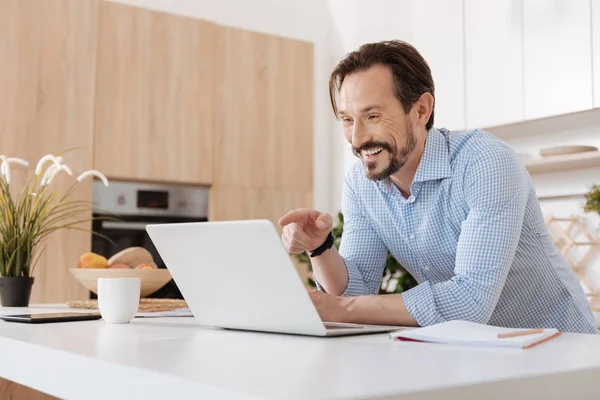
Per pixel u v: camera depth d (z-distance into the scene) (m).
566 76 3.02
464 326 1.03
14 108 3.55
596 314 3.07
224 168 4.13
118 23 3.85
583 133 3.29
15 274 2.00
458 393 0.61
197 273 1.17
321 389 0.58
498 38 3.34
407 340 0.98
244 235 1.04
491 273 1.31
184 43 4.04
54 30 3.67
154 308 1.67
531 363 0.75
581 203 3.30
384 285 3.36
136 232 3.86
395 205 1.62
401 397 0.58
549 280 1.60
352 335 1.07
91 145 3.73
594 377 0.72
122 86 3.84
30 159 3.57
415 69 1.46
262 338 1.04
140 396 0.70
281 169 4.34
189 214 4.05
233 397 0.57
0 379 1.79
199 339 1.01
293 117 4.41
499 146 1.43
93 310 1.75
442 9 3.67
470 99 3.47
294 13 4.56
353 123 1.45
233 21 4.32
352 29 4.48
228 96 4.17
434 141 1.51
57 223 3.58
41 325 1.26
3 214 1.99
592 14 2.92
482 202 1.37
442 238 1.57
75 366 0.82
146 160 3.88
